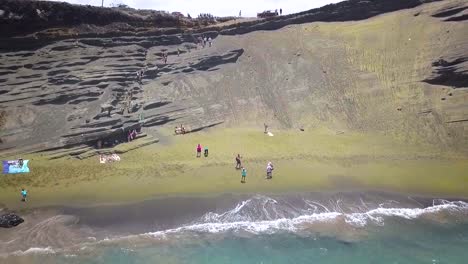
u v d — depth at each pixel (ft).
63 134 146.00
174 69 196.65
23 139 143.33
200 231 106.01
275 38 223.92
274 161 146.30
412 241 104.22
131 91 177.27
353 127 172.86
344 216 114.32
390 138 163.73
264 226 109.19
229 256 96.78
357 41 213.25
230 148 154.92
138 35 205.57
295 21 235.61
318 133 169.89
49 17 181.78
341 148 156.56
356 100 184.03
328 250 100.07
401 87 184.24
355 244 102.58
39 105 158.20
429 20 210.18
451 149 154.61
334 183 131.34
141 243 100.32
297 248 100.63
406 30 209.87
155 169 137.39
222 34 228.02
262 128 174.40
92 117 154.81
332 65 201.87
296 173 137.69
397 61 195.93
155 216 111.14
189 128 168.14
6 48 173.27
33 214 110.22
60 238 100.63
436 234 107.34
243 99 189.26
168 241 101.65
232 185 128.57
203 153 150.30
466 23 199.62
